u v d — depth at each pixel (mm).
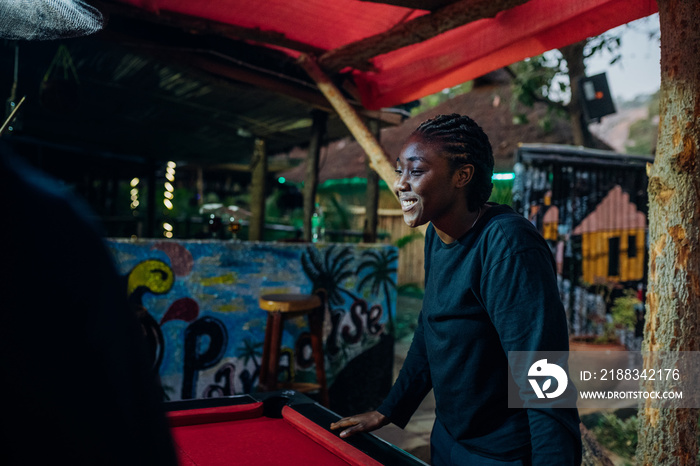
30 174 538
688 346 2012
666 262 2049
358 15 3473
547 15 2725
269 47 4250
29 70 4801
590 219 5375
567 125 10102
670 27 2018
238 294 3852
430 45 3543
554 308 1239
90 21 1953
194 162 10547
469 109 11695
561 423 1185
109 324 522
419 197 1386
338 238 9727
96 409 496
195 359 3689
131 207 12781
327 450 1605
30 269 484
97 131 7578
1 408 470
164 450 551
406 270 11227
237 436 1723
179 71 4406
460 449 1512
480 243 1356
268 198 14203
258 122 6035
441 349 1479
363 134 3684
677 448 2020
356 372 4508
